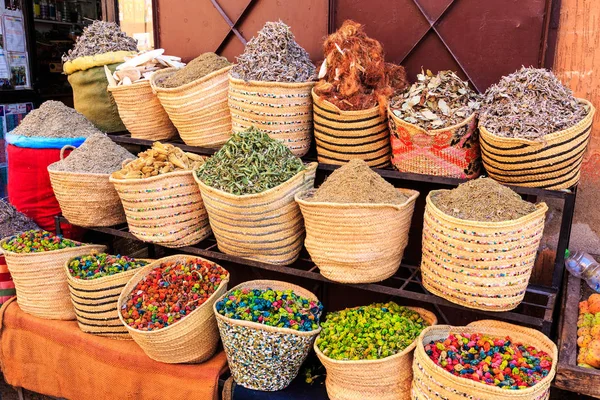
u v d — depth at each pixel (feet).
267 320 7.13
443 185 8.52
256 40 8.20
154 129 9.76
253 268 10.59
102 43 10.54
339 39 7.53
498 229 5.88
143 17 11.87
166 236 8.37
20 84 15.46
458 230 6.07
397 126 7.14
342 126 7.50
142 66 9.70
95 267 8.81
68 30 17.29
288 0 9.40
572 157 6.33
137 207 8.25
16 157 10.17
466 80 8.18
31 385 9.30
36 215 10.56
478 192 6.32
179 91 8.46
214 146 8.96
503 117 6.54
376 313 7.41
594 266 7.59
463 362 6.16
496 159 6.63
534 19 7.57
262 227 7.45
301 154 8.33
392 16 8.53
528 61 7.73
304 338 7.02
